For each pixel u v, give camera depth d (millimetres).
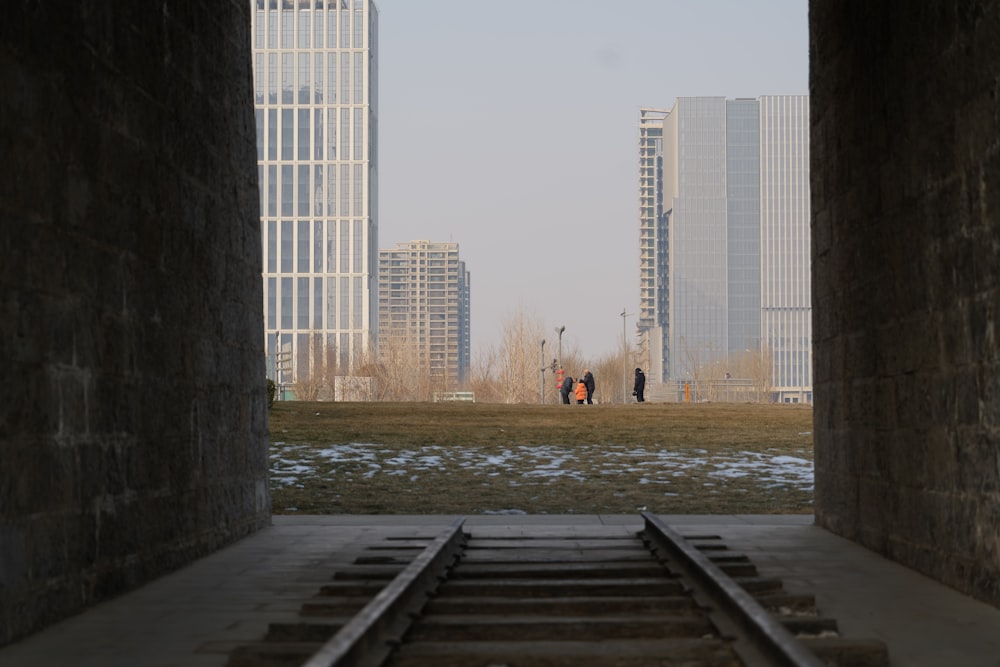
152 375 9836
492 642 6172
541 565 9648
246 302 13273
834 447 13078
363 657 5285
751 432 30578
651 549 10789
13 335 7059
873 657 5910
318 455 24219
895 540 10617
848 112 12234
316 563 10641
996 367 8094
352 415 34344
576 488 19562
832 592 8766
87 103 8414
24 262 7242
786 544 12047
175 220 10578
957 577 8844
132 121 9406
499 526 13992
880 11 10938
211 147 11875
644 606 7184
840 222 12664
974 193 8469
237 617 7746
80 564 8094
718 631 6156
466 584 8109
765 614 5711
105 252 8734
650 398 137250
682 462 23734
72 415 8016
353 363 130875
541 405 40750
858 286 11930
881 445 11117
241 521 12828
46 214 7617
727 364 172125
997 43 7957
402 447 26062
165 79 10336
